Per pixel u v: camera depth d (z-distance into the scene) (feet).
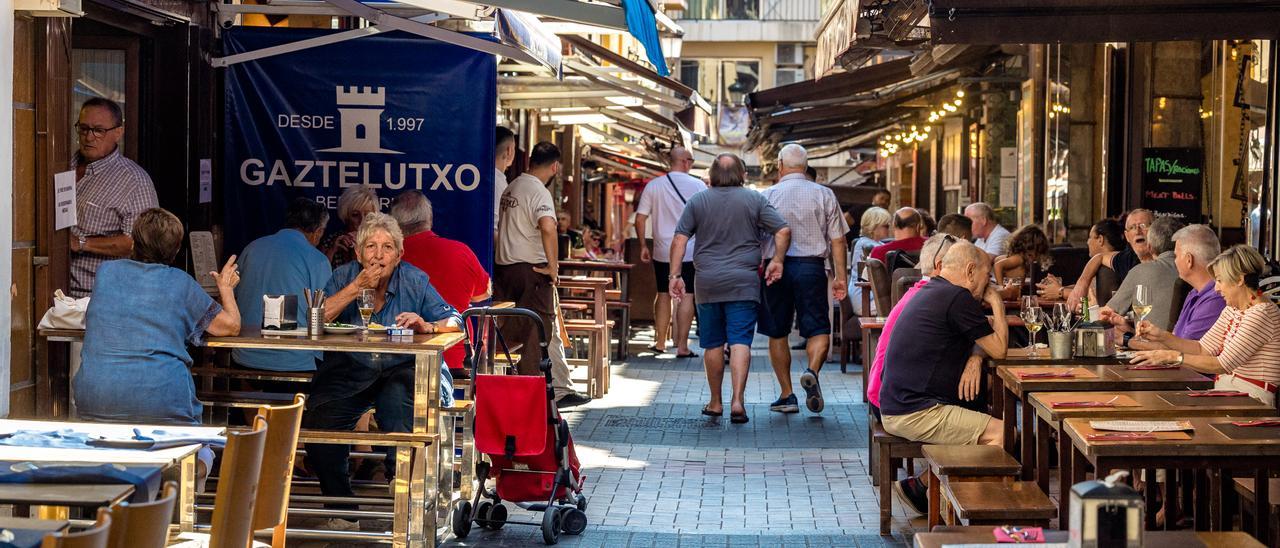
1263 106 34.04
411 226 28.68
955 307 24.40
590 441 34.53
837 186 94.63
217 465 26.71
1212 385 21.53
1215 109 46.85
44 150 22.75
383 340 21.52
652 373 49.24
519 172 65.62
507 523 24.58
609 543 23.99
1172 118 47.75
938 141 97.14
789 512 26.68
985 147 68.95
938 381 24.48
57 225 23.24
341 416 23.86
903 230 45.91
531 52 31.53
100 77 29.68
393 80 32.48
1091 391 21.62
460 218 32.60
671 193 50.19
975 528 14.47
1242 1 22.61
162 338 20.68
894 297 38.19
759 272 38.42
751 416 38.93
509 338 37.19
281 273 25.72
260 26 33.12
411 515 21.75
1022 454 22.30
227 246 32.37
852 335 49.55
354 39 32.32
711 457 32.53
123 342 20.52
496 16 27.94
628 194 150.51
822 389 44.78
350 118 32.42
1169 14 22.74
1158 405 19.10
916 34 33.35
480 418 23.76
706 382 46.75
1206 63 47.47
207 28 31.07
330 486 24.20
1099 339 24.36
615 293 54.80
